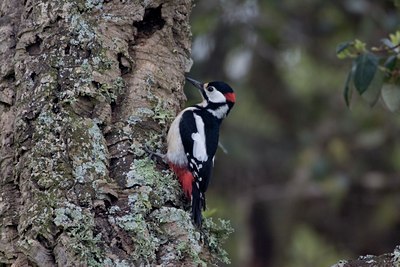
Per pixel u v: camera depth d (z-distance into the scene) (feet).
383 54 40.96
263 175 73.26
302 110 74.90
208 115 41.37
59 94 34.35
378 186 73.77
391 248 77.00
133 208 33.17
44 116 33.88
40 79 34.71
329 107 74.74
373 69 37.99
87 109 34.68
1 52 36.50
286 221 75.46
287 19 72.28
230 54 69.67
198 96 56.03
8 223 33.37
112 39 36.17
